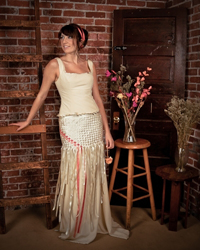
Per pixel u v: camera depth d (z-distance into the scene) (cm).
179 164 264
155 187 311
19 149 299
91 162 242
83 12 298
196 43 278
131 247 239
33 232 262
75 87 234
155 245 242
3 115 291
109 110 316
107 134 260
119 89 265
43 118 259
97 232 259
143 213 297
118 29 295
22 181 305
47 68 235
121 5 305
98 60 307
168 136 303
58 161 312
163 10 287
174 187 258
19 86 292
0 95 246
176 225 263
